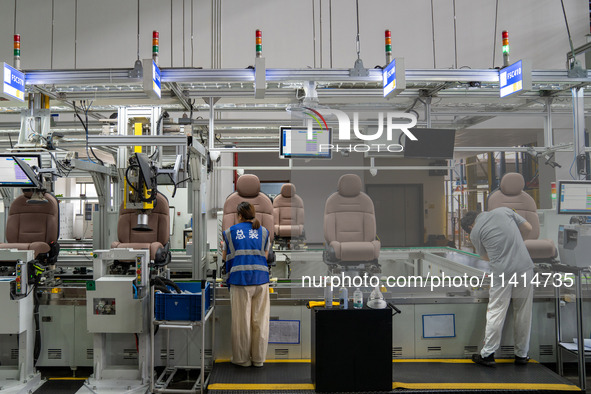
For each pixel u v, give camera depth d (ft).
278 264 15.93
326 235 10.18
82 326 11.53
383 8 20.85
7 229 14.02
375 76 10.41
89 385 10.41
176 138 11.15
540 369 10.80
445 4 20.84
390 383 9.63
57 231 14.08
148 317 10.81
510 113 11.86
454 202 10.43
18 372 10.81
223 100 13.58
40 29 21.31
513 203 10.95
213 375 10.53
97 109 14.97
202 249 14.01
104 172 15.78
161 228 13.55
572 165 11.21
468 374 10.46
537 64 20.77
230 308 11.71
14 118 20.86
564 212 10.88
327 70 10.30
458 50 20.76
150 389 10.30
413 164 10.26
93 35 21.34
